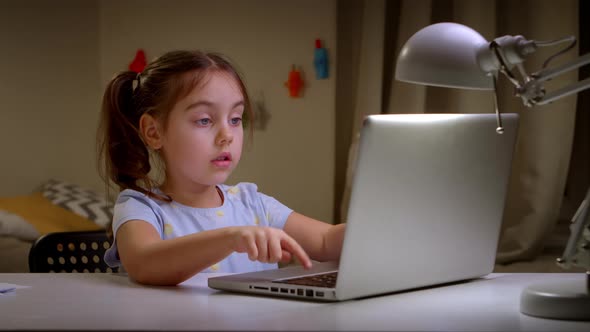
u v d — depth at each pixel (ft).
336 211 10.58
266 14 10.98
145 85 4.12
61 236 5.32
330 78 10.39
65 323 2.26
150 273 3.22
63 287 3.18
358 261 2.72
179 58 4.01
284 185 10.84
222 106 3.94
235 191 4.70
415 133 2.82
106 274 3.73
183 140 3.94
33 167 12.55
